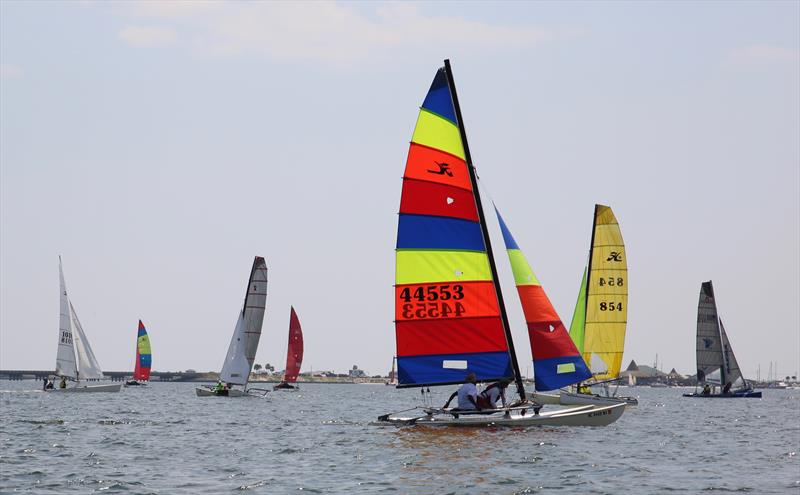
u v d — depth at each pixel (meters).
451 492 39.47
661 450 56.38
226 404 124.25
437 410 60.88
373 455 50.22
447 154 60.62
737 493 39.88
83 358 152.50
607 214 105.00
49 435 64.62
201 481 42.53
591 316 105.19
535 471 44.84
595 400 97.69
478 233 60.53
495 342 60.19
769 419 102.06
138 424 77.31
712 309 175.38
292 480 42.59
